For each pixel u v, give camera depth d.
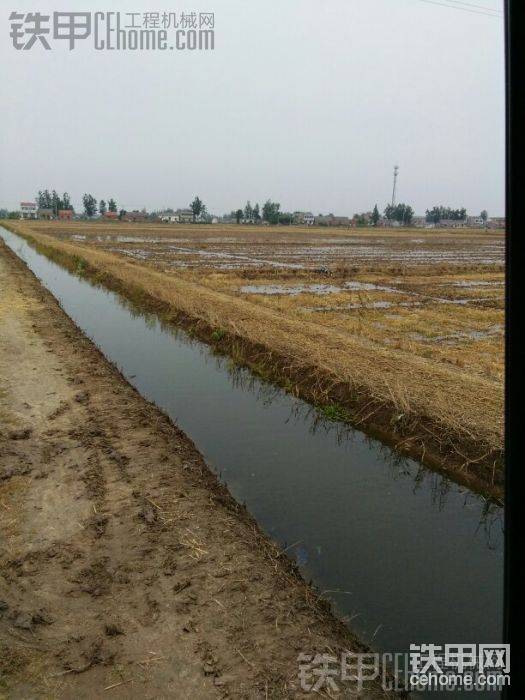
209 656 3.60
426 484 6.60
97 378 9.70
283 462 7.09
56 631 3.76
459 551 5.24
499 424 7.04
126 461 6.34
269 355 10.96
